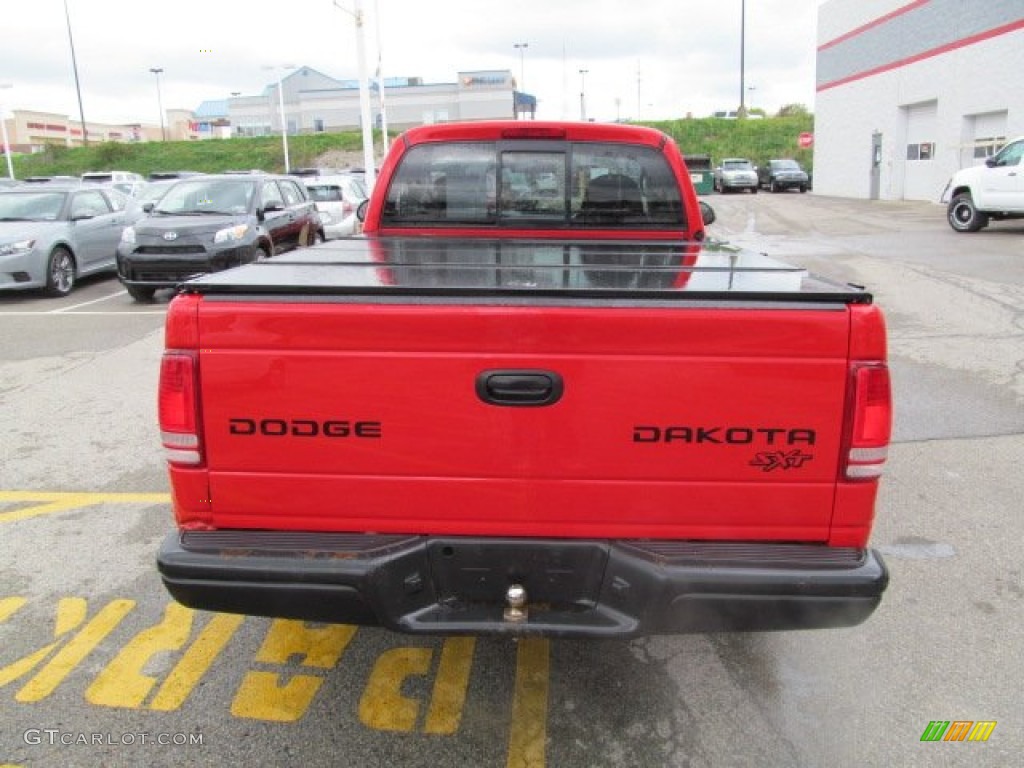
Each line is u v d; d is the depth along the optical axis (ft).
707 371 8.02
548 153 14.88
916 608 12.16
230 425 8.36
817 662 10.93
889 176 99.40
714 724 9.70
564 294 8.02
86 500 16.35
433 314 8.02
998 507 15.52
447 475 8.35
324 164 189.16
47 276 40.86
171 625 11.78
